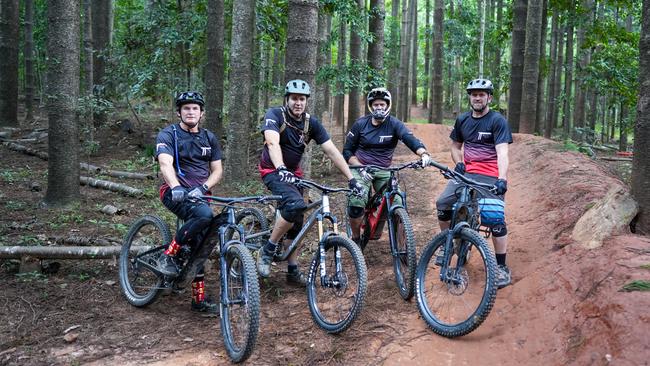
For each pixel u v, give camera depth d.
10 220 7.02
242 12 9.21
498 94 19.55
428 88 31.48
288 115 4.39
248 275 3.46
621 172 10.20
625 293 3.15
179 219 4.40
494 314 3.91
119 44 13.48
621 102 14.67
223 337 3.69
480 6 16.59
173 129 4.27
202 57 12.41
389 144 5.04
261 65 13.11
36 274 4.93
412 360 3.46
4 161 11.62
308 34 6.84
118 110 17.14
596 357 2.93
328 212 3.99
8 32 15.25
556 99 17.31
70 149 7.71
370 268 5.16
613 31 14.13
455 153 4.78
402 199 4.70
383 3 11.02
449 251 3.84
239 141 9.45
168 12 11.84
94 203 8.20
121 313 4.32
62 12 7.35
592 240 4.04
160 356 3.61
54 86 7.52
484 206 4.20
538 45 11.63
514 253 4.87
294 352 3.63
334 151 4.41
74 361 3.51
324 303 4.38
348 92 11.31
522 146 9.95
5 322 4.05
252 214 5.29
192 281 4.36
